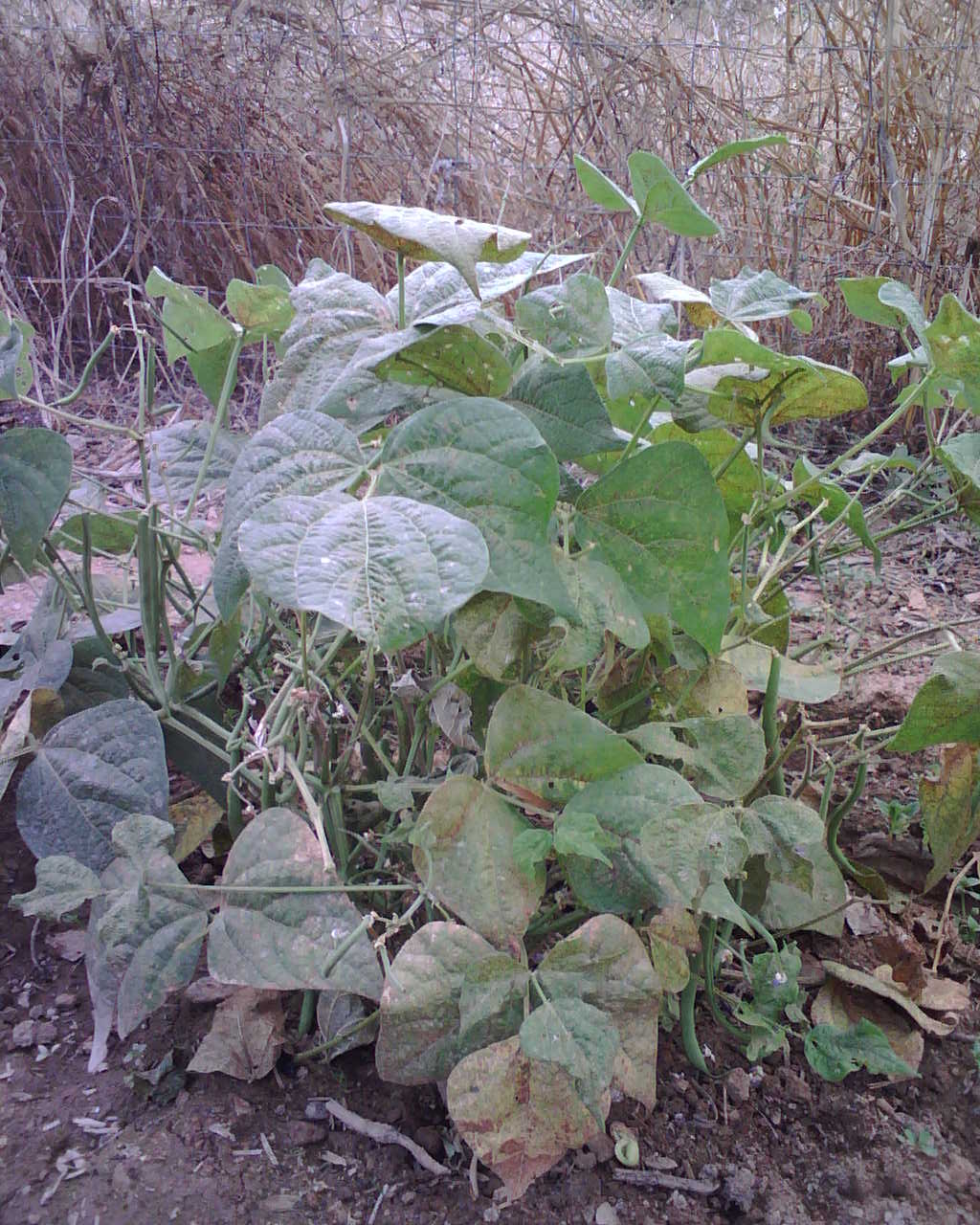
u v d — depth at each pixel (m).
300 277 5.09
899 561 3.35
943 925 1.61
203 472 1.46
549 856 1.20
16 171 5.10
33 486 1.26
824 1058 1.32
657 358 1.11
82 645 1.54
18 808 1.29
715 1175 1.23
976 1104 1.36
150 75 4.91
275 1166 1.19
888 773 2.02
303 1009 1.32
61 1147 1.19
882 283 1.45
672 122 4.59
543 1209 1.17
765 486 1.59
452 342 1.12
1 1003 1.41
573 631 1.10
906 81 4.29
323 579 0.83
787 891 1.51
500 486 0.99
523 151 4.76
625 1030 1.09
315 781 1.29
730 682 1.34
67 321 4.82
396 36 4.88
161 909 1.12
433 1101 1.28
